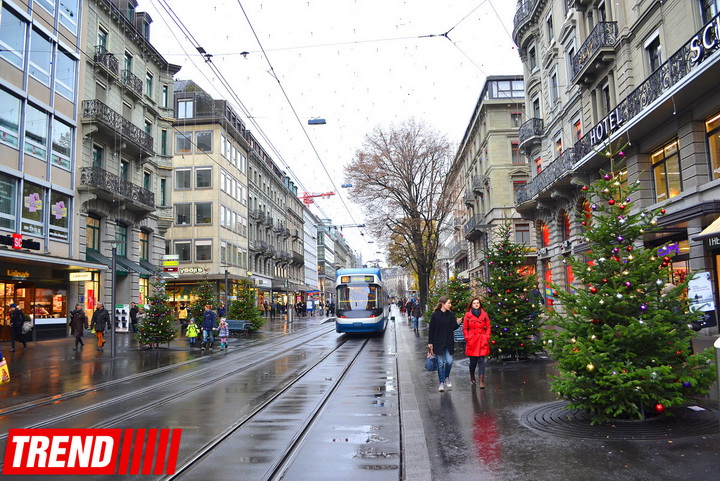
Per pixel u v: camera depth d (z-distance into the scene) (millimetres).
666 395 6273
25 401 9461
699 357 6258
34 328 22844
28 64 21547
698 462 4953
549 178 25453
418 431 6516
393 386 10711
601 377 6418
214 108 45906
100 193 25938
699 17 15172
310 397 9539
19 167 21016
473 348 9625
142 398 9812
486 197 44281
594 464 5055
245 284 29953
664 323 6551
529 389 9172
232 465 5574
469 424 6871
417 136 33938
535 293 13016
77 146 25078
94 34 26891
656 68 17609
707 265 15141
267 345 21969
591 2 22234
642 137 18016
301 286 85125
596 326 6797
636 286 6730
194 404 9078
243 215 52719
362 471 5309
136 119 31547
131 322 28750
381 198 34438
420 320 40906
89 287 26656
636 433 5973
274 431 7016
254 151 56375
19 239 20406
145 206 29875
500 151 41562
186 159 45594
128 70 30297
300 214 85875
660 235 17578
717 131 14852
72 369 14117
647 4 17688
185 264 44469
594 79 21953
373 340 24203
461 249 58500
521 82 42406
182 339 26406
